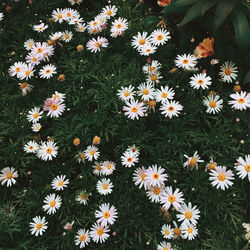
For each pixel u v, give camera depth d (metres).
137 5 0.92
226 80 0.77
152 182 0.65
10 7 0.96
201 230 0.67
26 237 0.72
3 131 0.80
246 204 0.69
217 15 0.69
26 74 0.82
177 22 0.86
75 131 0.75
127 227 0.69
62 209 0.72
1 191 0.77
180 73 0.79
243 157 0.71
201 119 0.76
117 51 0.87
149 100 0.74
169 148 0.72
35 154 0.79
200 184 0.69
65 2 1.01
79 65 0.84
